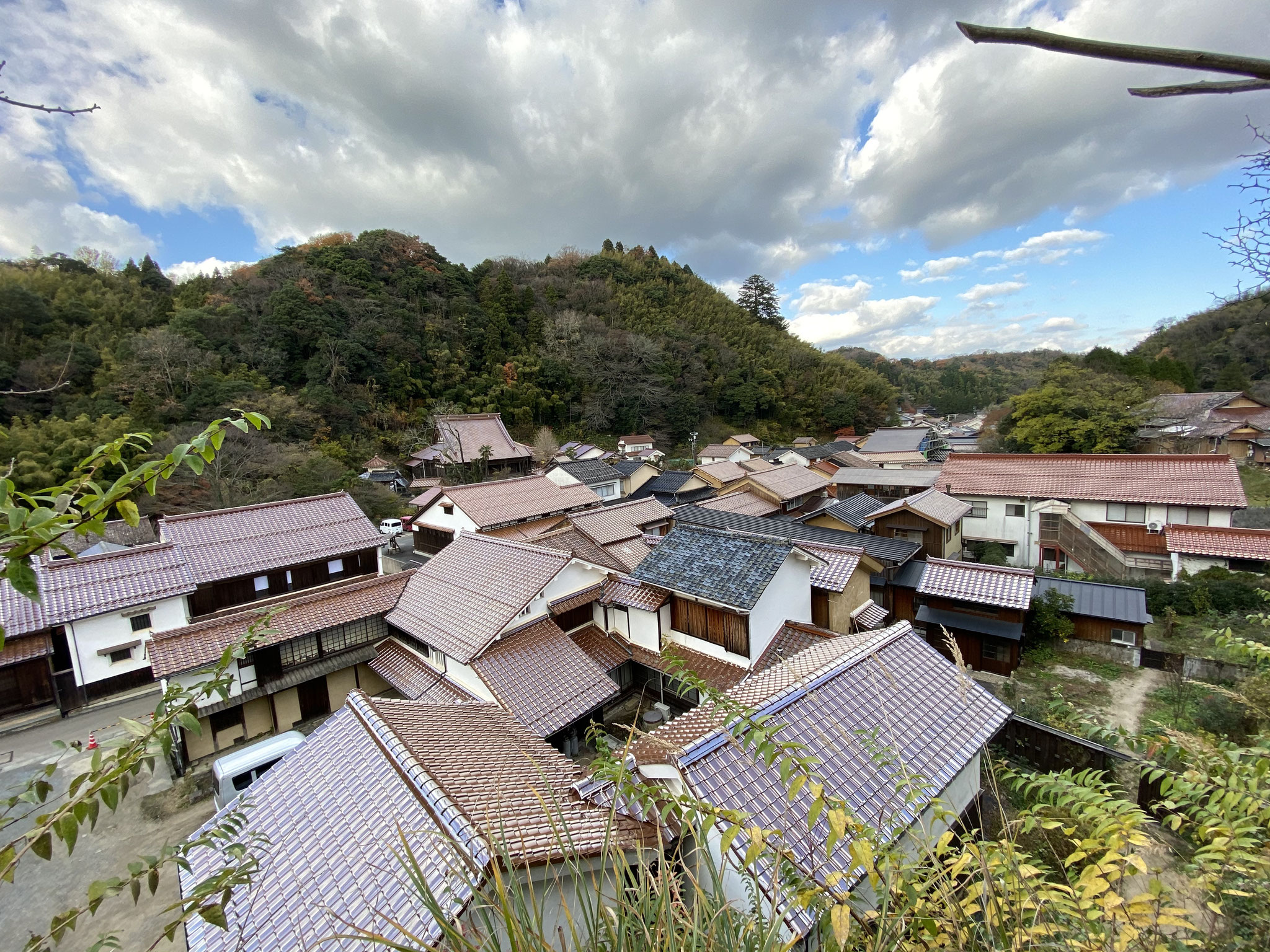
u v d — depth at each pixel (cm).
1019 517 2120
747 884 380
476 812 515
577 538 1823
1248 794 262
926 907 247
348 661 1304
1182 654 1235
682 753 558
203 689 262
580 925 457
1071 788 282
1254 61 85
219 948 505
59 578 1388
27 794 195
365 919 466
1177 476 1972
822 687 703
